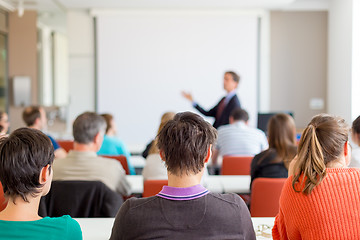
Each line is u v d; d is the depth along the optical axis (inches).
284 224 60.5
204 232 45.5
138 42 294.5
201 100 297.0
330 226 53.4
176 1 271.4
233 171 136.7
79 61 298.2
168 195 46.6
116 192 91.6
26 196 46.3
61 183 87.0
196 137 47.2
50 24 392.8
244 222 47.2
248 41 293.7
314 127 57.4
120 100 298.0
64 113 326.6
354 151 94.7
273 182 93.6
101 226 74.7
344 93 249.9
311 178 54.2
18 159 45.4
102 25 293.4
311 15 295.3
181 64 295.4
